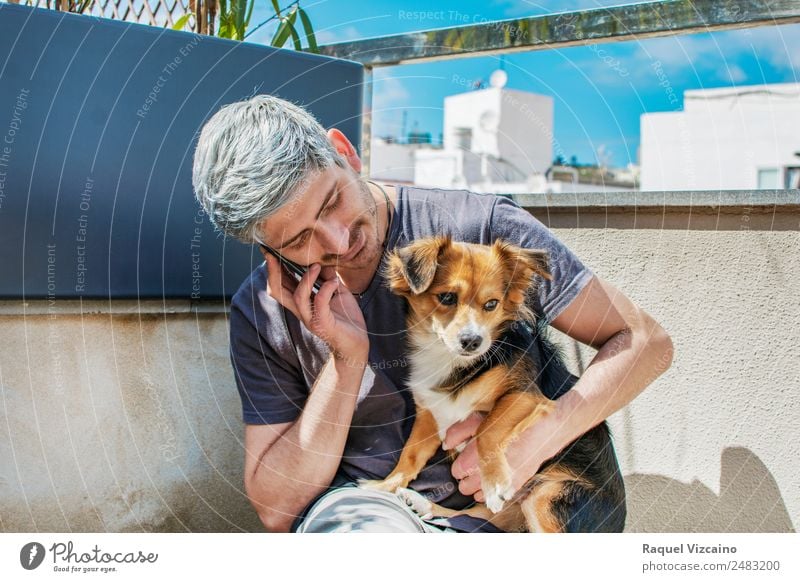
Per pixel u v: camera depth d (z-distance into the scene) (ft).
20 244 3.88
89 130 3.99
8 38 3.77
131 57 4.06
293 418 3.87
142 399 4.29
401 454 3.84
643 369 3.67
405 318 3.84
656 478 4.26
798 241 3.86
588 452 3.92
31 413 4.01
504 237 3.81
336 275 3.61
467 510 3.75
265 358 3.88
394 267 3.82
